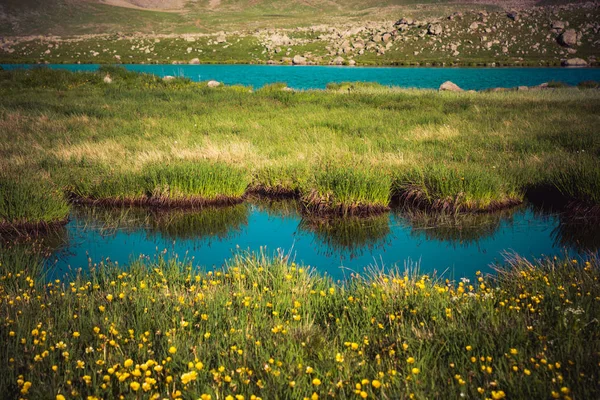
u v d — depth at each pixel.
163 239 8.70
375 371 3.87
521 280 5.79
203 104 21.95
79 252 7.96
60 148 13.35
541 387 3.39
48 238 8.60
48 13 119.56
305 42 79.06
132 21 122.19
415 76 48.16
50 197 9.36
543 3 144.88
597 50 66.81
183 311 4.95
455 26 76.06
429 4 155.00
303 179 10.91
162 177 10.50
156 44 79.81
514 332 4.21
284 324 4.70
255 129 16.34
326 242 8.62
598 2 86.00
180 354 4.07
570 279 5.59
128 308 5.05
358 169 10.69
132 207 10.30
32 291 5.81
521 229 9.03
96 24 116.50
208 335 4.29
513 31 72.81
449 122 17.59
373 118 18.64
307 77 47.31
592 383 3.44
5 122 16.66
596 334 4.13
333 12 149.88
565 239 8.47
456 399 3.40
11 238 8.44
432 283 6.18
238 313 4.96
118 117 18.58
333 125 16.97
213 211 10.20
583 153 12.69
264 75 49.53
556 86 35.25
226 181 10.66
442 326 4.50
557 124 16.83
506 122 17.34
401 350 4.18
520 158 12.58
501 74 50.19
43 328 4.52
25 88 26.34
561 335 4.12
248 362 3.96
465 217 9.70
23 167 11.29
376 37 76.00
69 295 5.54
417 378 3.63
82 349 4.25
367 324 4.64
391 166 11.68
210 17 136.38
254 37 81.88
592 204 9.60
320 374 3.75
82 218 9.62
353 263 7.59
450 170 10.64
